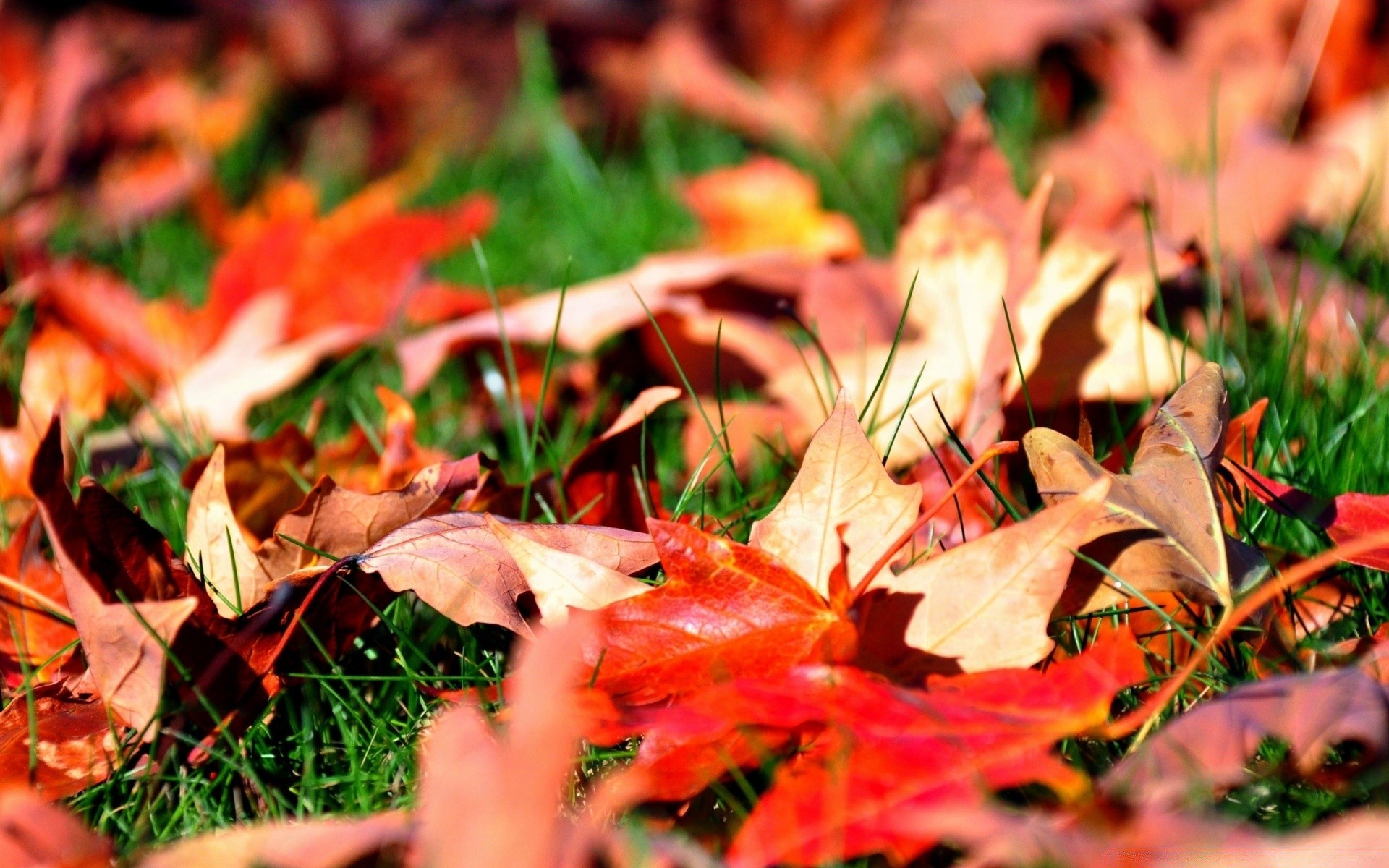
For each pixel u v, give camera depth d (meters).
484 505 1.29
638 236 1.95
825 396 1.37
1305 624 1.25
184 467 1.37
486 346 1.45
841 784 1.15
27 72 2.46
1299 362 1.36
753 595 1.19
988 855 1.13
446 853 1.13
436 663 1.25
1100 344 1.35
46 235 2.00
